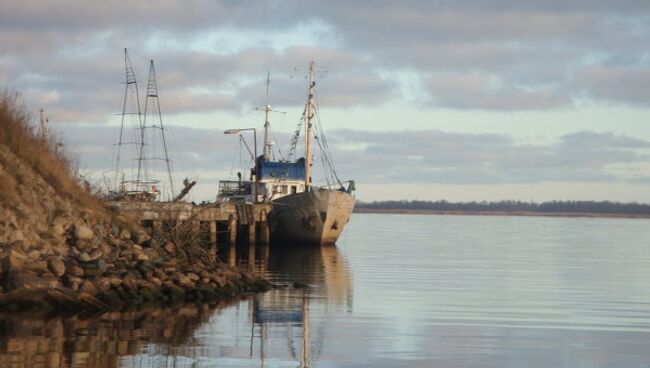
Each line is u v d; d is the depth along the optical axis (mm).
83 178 59625
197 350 32719
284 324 39562
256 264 73812
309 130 98938
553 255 96438
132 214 65688
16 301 39812
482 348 34781
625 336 38219
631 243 132625
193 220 68312
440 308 46219
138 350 32156
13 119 54219
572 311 46062
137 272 46031
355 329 38688
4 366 28609
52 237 47688
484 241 132250
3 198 47000
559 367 31766
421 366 31219
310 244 96312
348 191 98438
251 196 100250
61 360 29812
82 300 40812
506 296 52531
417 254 93562
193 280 48469
